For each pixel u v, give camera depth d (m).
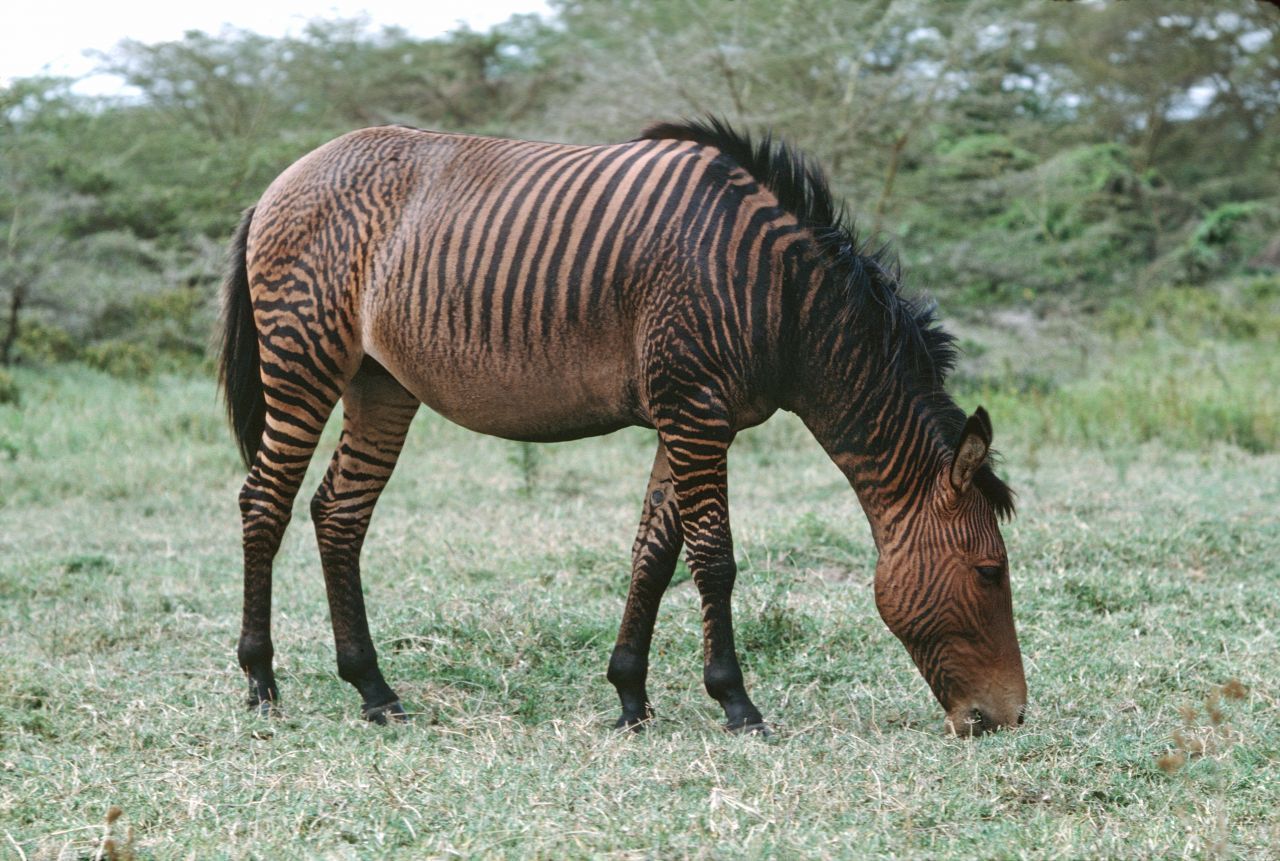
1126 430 13.72
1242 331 21.03
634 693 5.74
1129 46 36.16
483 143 5.93
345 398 6.30
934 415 5.42
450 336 5.68
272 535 6.11
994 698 5.32
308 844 4.26
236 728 5.59
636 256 5.40
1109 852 4.05
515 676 6.32
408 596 7.77
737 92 18.19
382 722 5.88
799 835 4.17
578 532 9.16
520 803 4.52
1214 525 9.10
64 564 8.84
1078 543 8.49
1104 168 28.55
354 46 32.09
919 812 4.42
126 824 4.43
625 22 22.22
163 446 13.56
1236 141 36.66
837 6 18.08
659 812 4.39
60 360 18.17
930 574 5.32
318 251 5.96
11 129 20.95
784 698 5.97
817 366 5.43
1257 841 4.16
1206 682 6.01
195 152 25.69
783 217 5.44
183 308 20.05
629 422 5.71
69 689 6.11
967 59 18.44
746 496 11.06
